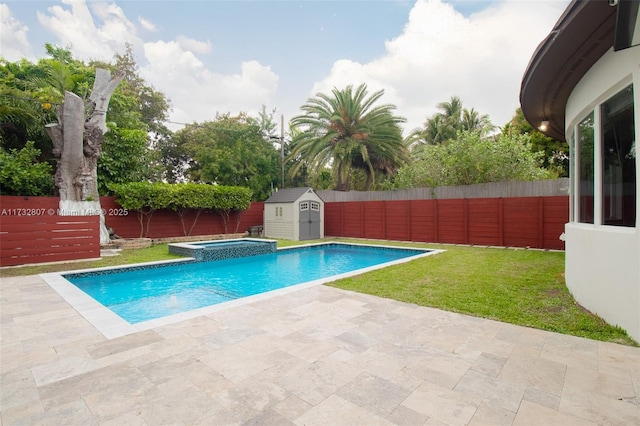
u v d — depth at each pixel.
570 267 5.04
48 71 12.97
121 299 6.24
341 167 18.31
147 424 2.02
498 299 4.70
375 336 3.38
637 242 3.12
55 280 6.28
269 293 5.09
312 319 3.91
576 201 4.82
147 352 3.03
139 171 15.38
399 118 17.80
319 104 18.17
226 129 20.88
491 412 2.10
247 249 10.90
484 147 13.59
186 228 14.65
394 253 11.70
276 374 2.61
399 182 17.58
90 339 3.36
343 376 2.57
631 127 3.34
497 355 2.91
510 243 11.07
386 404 2.20
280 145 23.23
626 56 3.27
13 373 2.67
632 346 3.06
